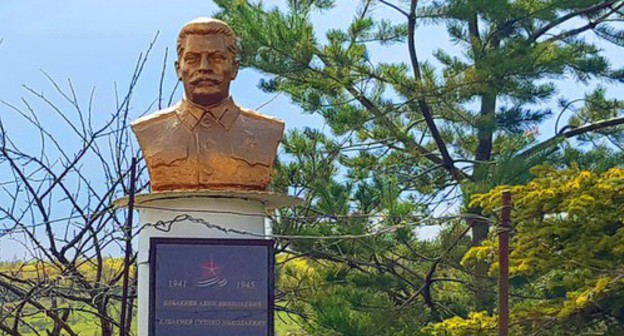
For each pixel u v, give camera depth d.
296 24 16.00
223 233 8.34
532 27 17.27
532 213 11.58
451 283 16.28
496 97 16.66
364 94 16.73
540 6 16.73
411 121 18.14
